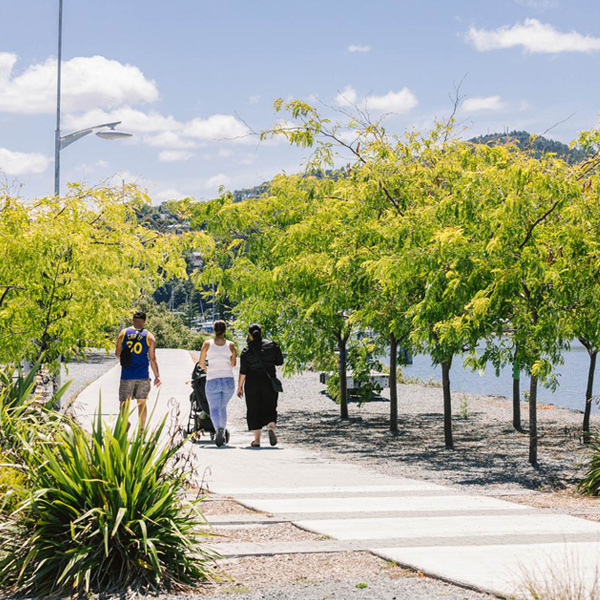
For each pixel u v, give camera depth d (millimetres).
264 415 14367
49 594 5043
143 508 5605
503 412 23781
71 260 12602
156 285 14953
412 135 16141
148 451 5973
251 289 20141
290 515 7715
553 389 14367
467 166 14945
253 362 14289
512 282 12016
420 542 6375
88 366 35750
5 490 6121
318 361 22594
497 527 7113
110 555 5332
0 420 7426
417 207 14969
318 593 4918
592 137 12828
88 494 5586
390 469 12625
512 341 13328
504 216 11938
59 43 19250
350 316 18125
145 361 13172
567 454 14898
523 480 11680
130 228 14547
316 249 17875
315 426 19859
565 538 6488
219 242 20219
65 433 6430
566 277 12102
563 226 12078
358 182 16312
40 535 5414
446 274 12500
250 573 5500
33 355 12984
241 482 10078
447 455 14609
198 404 14969
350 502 8609
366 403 26016
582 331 13266
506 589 4781
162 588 5129
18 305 12375
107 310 13258
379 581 5168
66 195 13625
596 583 4746
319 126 16031
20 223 11945
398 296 15688
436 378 41406
